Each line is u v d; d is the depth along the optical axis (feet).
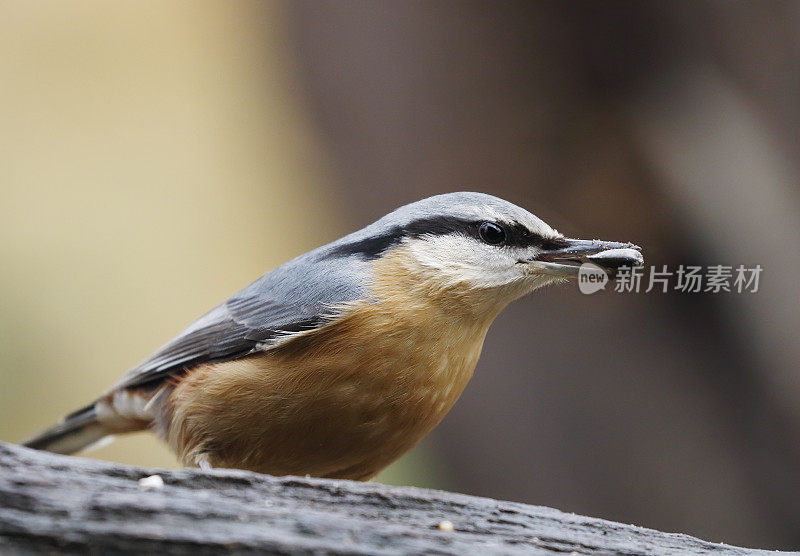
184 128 60.59
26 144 59.16
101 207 57.77
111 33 60.64
